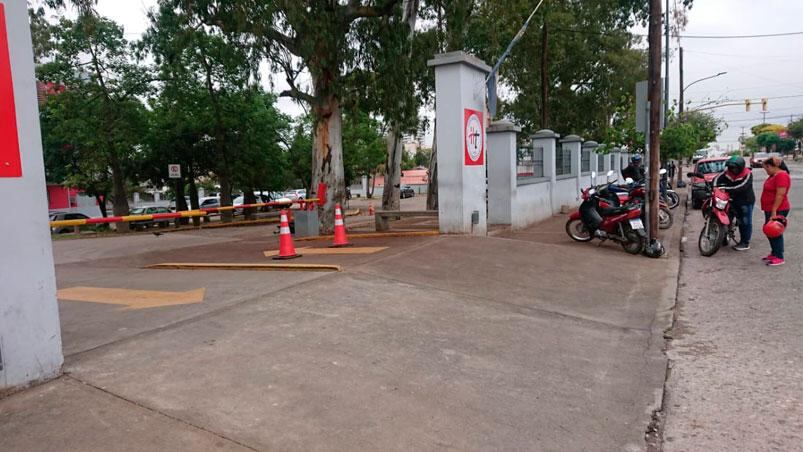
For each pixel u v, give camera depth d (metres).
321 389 3.75
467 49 21.20
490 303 6.24
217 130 26.05
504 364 4.43
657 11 9.67
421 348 4.66
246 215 29.28
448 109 10.65
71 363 4.07
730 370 4.50
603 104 29.56
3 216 3.50
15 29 3.56
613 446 3.23
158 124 26.28
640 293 7.22
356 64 13.73
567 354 4.77
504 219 13.30
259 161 28.28
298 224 13.86
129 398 3.51
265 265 7.96
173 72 22.62
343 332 4.93
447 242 9.66
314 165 14.68
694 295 7.20
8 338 3.53
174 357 4.23
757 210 16.67
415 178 84.69
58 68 21.94
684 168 56.56
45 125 26.66
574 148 20.09
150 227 25.98
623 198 11.05
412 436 3.22
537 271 7.98
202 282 7.23
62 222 8.40
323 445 3.07
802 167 52.28
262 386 3.75
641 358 4.77
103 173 29.36
